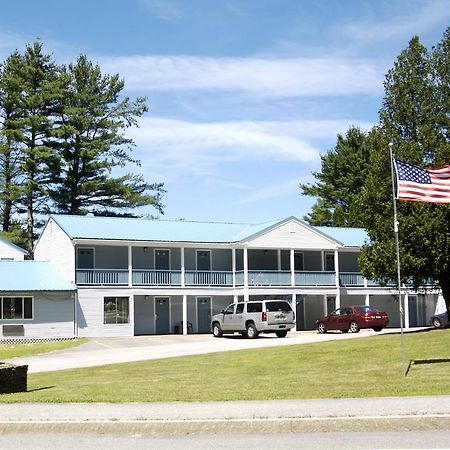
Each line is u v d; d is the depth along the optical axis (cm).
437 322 4712
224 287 4828
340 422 1178
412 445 1018
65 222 4684
